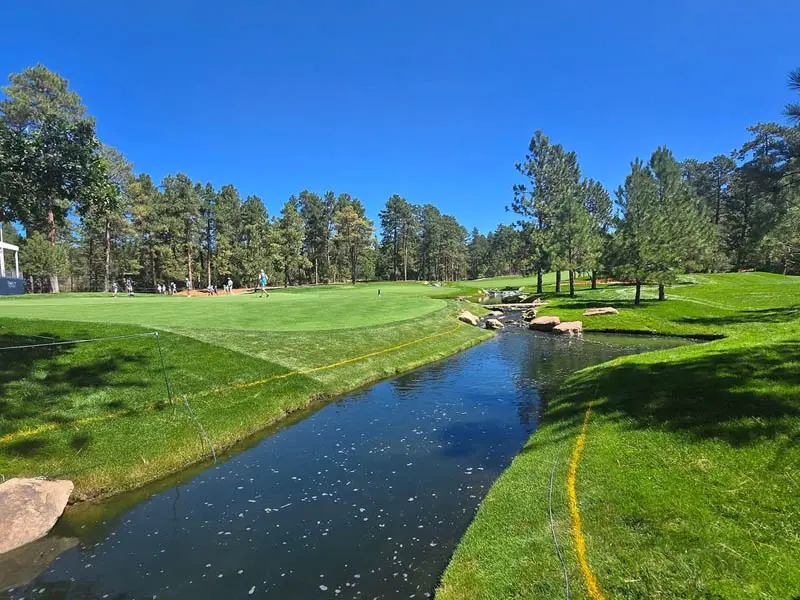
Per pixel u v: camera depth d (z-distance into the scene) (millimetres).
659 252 32281
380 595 5160
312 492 7766
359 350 17938
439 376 16297
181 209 66938
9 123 39844
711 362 11078
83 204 10461
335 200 97438
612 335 26188
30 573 5809
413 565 5695
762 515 5152
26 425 9156
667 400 9023
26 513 6734
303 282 97062
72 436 9164
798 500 5289
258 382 13203
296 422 11578
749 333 18531
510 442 9836
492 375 16281
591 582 4559
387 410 12398
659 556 4758
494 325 29234
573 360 18766
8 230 76062
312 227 93875
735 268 65938
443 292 53094
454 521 6715
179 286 79625
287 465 8945
